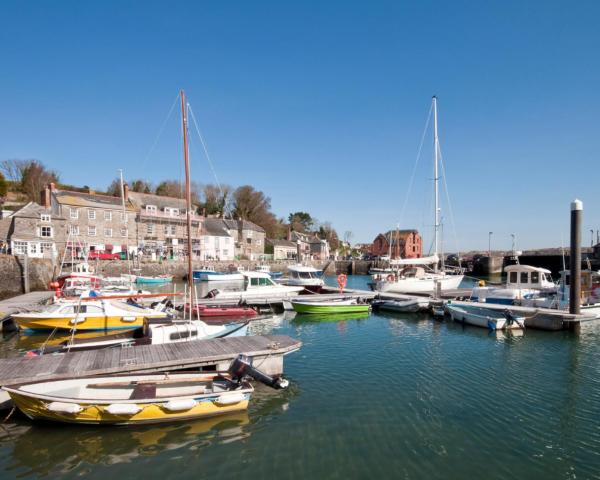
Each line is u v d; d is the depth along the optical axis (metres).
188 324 15.31
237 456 8.34
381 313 27.12
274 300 27.80
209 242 71.50
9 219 46.22
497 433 9.37
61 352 12.80
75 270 42.56
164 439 9.02
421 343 18.17
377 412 10.45
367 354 16.19
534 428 9.62
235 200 96.00
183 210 68.25
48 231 47.34
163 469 7.91
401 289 35.50
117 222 59.31
